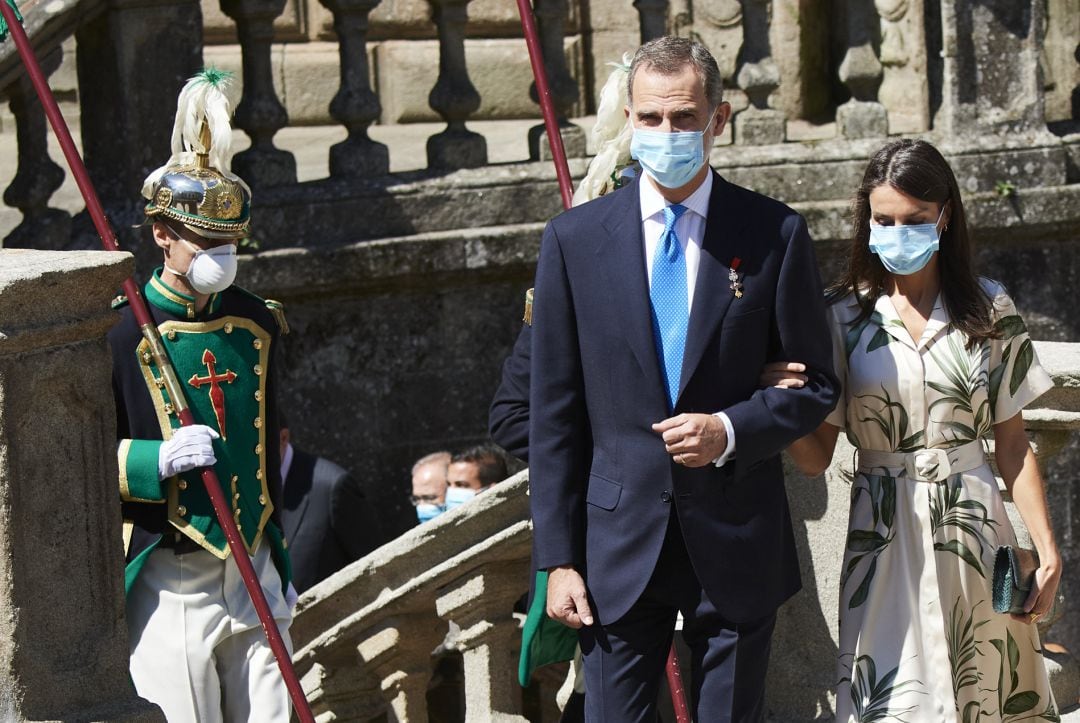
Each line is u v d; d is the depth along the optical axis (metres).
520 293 25.47
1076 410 14.62
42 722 11.57
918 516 12.58
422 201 24.45
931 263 12.59
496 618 16.70
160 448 14.45
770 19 29.62
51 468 11.64
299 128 33.03
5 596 11.38
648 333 12.17
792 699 16.03
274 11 23.39
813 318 12.27
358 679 17.80
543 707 20.83
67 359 11.60
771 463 12.66
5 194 22.39
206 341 15.28
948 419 12.52
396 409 24.89
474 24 33.78
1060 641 27.09
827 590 15.74
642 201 12.41
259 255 23.17
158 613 15.14
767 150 26.16
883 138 26.61
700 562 12.27
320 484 21.16
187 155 15.18
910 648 12.62
